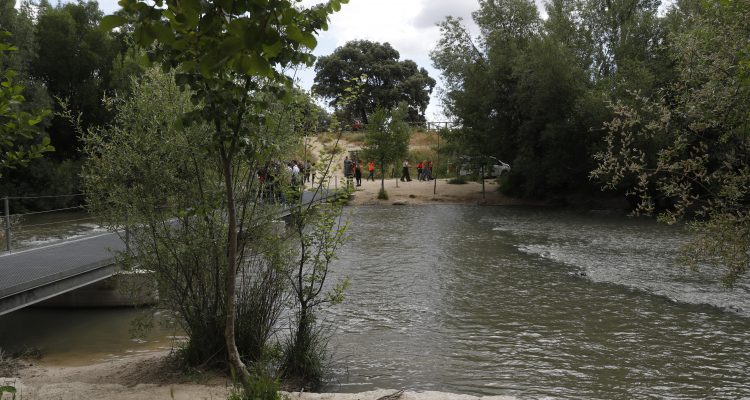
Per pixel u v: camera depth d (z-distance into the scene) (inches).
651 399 295.7
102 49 1455.5
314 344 320.8
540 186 1373.0
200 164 286.0
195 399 241.0
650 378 323.6
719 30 260.8
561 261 669.9
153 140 282.5
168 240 288.5
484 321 436.8
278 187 306.7
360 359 352.2
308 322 314.7
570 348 374.9
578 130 1210.6
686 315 449.4
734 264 267.0
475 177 1557.6
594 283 558.9
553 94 1226.0
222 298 293.7
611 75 1254.9
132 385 271.3
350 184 317.7
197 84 164.2
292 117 294.0
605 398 296.0
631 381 319.3
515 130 1387.8
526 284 558.9
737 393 302.7
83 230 884.6
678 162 283.6
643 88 1040.8
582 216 1133.1
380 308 473.1
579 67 1264.8
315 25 153.3
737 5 246.2
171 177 283.3
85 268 409.4
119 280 318.7
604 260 668.1
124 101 298.4
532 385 313.4
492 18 1432.1
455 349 372.2
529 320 439.5
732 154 267.1
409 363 346.3
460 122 1441.9
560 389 307.9
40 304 478.0
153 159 283.6
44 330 422.3
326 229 312.0
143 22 115.8
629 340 390.6
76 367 336.8
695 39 279.7
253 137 183.9
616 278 574.2
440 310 468.4
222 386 261.7
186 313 295.4
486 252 737.6
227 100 164.4
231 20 110.7
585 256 695.7
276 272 309.4
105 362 352.5
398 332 409.4
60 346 386.0
